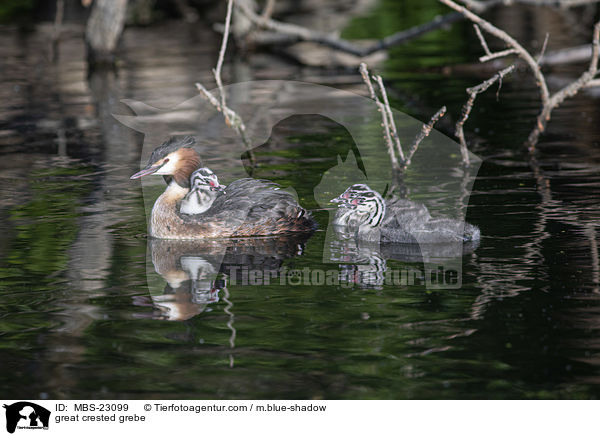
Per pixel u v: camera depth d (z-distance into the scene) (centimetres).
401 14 3706
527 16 3559
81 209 1338
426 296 948
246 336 855
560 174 1456
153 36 3466
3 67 2819
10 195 1427
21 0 4178
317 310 918
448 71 2578
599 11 3497
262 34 3070
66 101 2273
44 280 1023
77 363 804
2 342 849
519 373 764
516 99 2159
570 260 1038
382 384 754
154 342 845
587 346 809
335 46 2566
